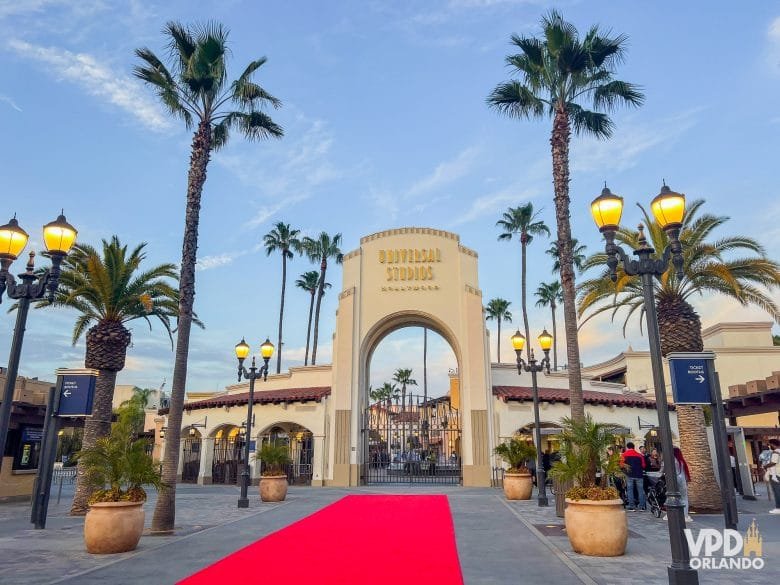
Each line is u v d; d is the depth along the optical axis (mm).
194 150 15148
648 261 8016
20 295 8844
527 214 52344
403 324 29156
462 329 27156
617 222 8422
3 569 8469
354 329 27422
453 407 35344
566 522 9547
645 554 9180
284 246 59188
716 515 14766
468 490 22938
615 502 9180
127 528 9914
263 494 18953
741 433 20328
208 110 15453
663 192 8242
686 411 15992
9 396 8203
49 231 9312
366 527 12453
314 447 26594
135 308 18953
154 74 15117
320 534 11531
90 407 14242
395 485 25859
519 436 26547
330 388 28906
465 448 25531
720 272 15805
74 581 7609
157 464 11188
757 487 26250
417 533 11508
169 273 19484
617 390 32094
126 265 18516
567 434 10414
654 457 16984
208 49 14391
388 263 28453
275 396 28203
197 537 11430
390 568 8203
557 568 8125
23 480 21281
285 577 7691
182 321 13867
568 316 15141
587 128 18031
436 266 28203
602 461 9969
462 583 7238
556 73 16734
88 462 10414
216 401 30000
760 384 20062
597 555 9000
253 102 16438
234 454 31016
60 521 14836
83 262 18172
